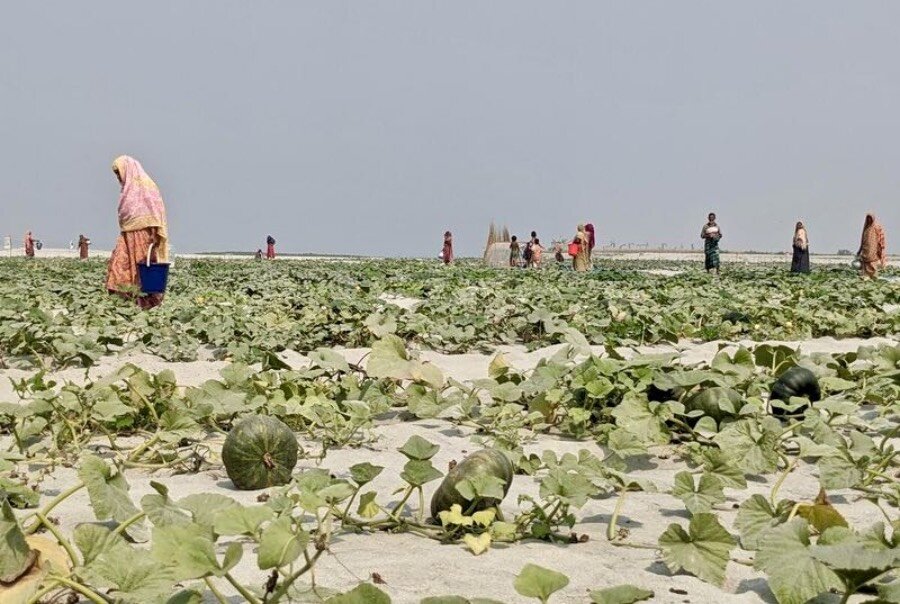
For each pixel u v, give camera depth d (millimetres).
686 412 5984
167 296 16328
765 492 4762
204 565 2555
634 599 2824
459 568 3506
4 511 2850
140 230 13508
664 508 4469
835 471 4594
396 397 6934
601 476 4434
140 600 2746
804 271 29031
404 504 4297
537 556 3680
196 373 8359
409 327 10359
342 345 10719
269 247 57094
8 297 13531
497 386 6406
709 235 30484
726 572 3525
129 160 13727
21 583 2779
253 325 10750
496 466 4145
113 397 5945
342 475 5020
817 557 2695
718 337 11789
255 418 4863
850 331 12242
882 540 2896
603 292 16469
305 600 2932
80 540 3049
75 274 25156
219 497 3354
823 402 5945
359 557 3600
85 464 3730
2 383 7684
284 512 3426
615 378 6254
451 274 27219
